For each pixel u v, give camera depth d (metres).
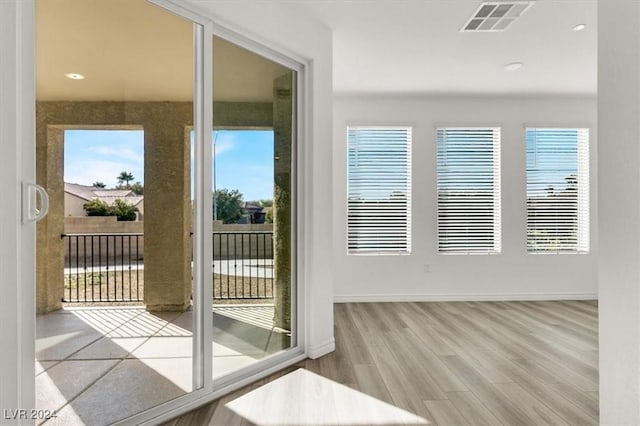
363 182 5.09
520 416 2.11
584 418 2.09
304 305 3.03
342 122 5.05
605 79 1.46
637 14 1.32
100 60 1.90
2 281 1.29
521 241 5.12
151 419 2.01
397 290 5.09
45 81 1.70
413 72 4.18
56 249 1.73
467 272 5.11
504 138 5.11
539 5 2.81
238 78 2.57
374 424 2.03
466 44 3.49
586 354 3.09
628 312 1.36
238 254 2.57
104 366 1.89
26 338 1.51
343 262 5.07
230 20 2.37
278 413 2.14
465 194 5.11
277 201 2.88
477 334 3.63
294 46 2.84
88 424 1.83
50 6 1.73
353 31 3.23
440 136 5.12
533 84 4.60
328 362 2.91
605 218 1.47
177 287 2.17
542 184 5.13
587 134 5.13
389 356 3.04
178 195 2.19
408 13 2.93
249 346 2.63
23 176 1.48
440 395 2.36
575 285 5.12
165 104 2.13
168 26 2.14
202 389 2.26
